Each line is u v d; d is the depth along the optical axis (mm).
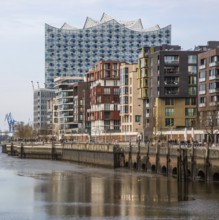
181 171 113750
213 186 101312
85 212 76188
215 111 176875
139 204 82375
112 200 87125
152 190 98250
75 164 185625
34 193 97562
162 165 131875
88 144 189625
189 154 114125
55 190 101625
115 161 161750
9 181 120188
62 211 77375
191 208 78062
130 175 130625
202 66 188625
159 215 73125
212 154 106438
